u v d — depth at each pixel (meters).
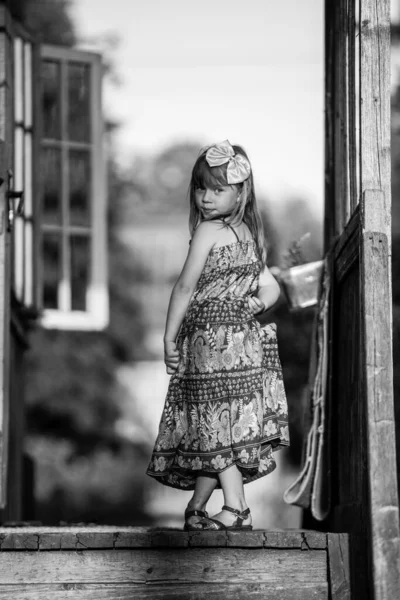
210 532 4.66
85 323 10.30
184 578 4.65
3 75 6.29
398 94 18.94
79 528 5.52
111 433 23.59
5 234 5.82
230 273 5.08
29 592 4.60
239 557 4.68
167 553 4.65
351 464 5.30
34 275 8.87
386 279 4.67
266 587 4.67
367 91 4.98
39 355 22.59
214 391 4.96
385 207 4.79
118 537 4.62
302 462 6.34
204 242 5.06
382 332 4.61
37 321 10.08
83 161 10.42
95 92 10.35
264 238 5.32
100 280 10.42
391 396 4.53
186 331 5.09
